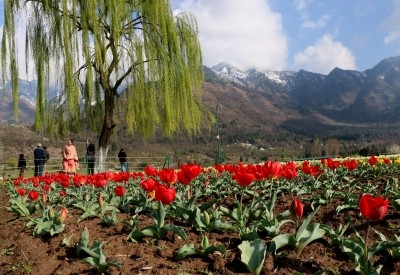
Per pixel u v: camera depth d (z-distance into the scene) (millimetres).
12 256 3713
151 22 18375
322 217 4629
